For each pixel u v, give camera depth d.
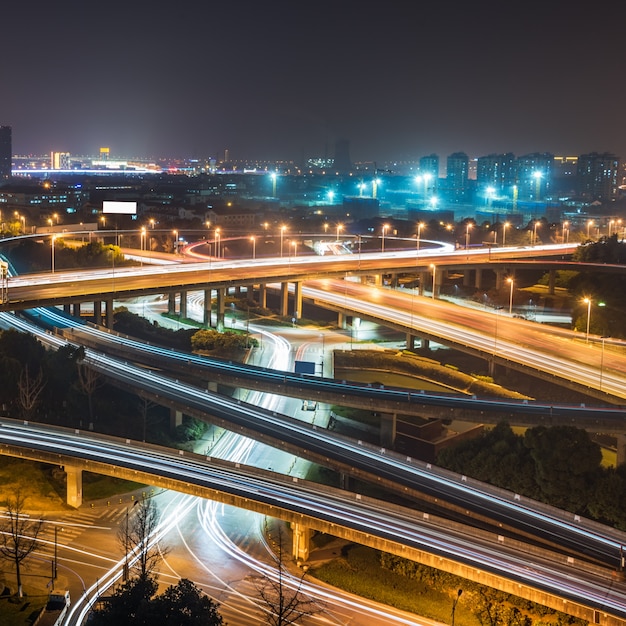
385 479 131.12
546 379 192.50
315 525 117.25
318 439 147.25
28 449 137.50
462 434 166.00
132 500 142.88
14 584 111.50
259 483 128.38
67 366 180.88
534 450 133.75
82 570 117.88
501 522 118.12
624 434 155.75
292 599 102.50
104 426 171.25
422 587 117.19
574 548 112.25
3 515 133.38
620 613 95.81
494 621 107.88
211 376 180.38
